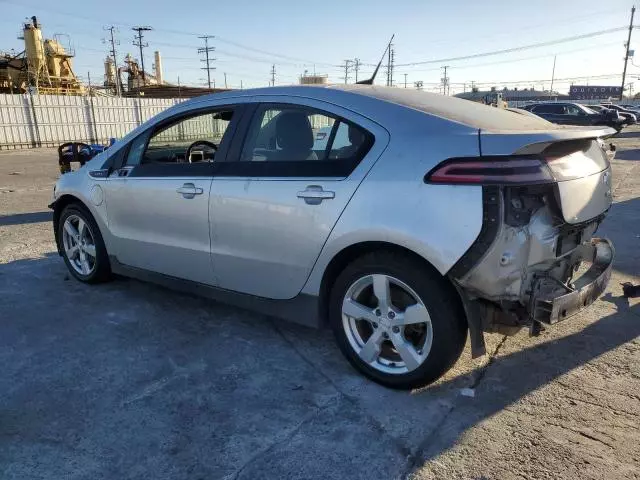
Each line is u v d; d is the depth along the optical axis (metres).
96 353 3.54
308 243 3.14
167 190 3.89
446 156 2.67
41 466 2.44
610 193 3.31
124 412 2.86
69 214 4.85
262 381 3.18
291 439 2.63
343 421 2.77
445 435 2.65
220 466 2.44
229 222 3.52
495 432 2.67
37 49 41.16
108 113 33.53
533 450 2.53
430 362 2.85
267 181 3.32
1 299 4.52
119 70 52.22
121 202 4.29
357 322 3.18
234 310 4.29
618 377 3.19
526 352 3.51
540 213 2.66
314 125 3.24
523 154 2.55
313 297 3.26
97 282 4.87
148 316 4.16
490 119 3.06
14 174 15.36
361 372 3.20
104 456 2.51
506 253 2.56
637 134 28.95
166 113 4.15
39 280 5.04
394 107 3.05
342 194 2.97
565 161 2.82
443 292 2.75
